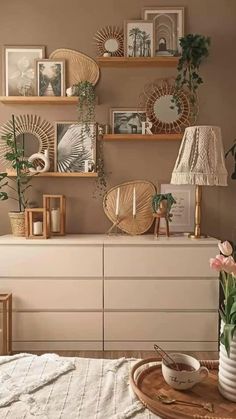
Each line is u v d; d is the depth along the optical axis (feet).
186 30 10.41
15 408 3.86
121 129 10.54
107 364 4.83
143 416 3.77
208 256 9.17
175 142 10.55
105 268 9.23
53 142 10.62
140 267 9.21
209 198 10.59
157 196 9.64
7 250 9.24
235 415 3.80
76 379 4.45
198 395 4.17
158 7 10.32
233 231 10.62
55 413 3.77
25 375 4.52
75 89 10.15
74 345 9.37
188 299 9.26
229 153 10.52
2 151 10.67
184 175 9.02
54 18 10.43
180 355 4.71
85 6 10.40
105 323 9.31
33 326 9.34
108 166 10.61
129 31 10.27
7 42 10.46
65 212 10.59
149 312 9.30
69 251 9.23
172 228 10.53
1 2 10.41
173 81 10.51
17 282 9.28
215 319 9.28
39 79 10.43
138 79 10.51
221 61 10.44
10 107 10.57
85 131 10.50
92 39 10.43
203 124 10.53
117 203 10.19
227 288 4.31
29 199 10.65
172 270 9.21
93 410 3.83
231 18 10.36
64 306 9.30
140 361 4.85
